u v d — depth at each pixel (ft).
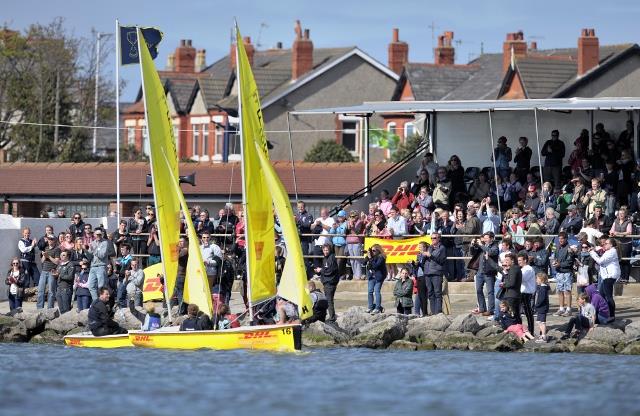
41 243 546.67
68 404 318.04
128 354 412.77
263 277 431.02
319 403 320.09
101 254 492.54
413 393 336.08
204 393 334.44
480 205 526.16
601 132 557.33
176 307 494.59
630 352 412.77
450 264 508.94
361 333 438.81
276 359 399.85
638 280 508.12
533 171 564.30
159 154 447.83
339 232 538.47
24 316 480.64
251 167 426.51
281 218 426.10
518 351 422.82
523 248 466.70
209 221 536.42
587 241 453.99
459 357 407.85
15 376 365.61
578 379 360.28
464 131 620.49
